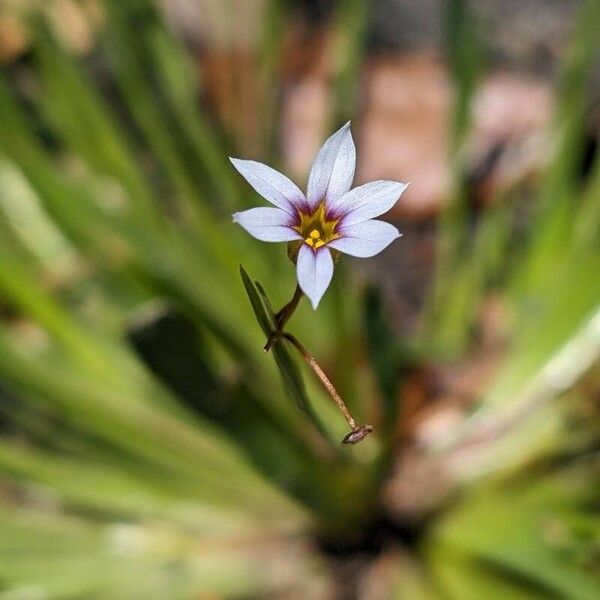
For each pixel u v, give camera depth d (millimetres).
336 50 189
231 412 150
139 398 173
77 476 170
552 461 172
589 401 174
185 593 171
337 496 164
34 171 167
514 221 206
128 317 155
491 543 159
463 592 162
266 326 110
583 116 176
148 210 175
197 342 142
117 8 172
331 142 102
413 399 187
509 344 189
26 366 164
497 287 197
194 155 176
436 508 175
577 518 157
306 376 157
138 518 175
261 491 174
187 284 164
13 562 166
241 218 100
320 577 175
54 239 182
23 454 168
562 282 172
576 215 182
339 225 102
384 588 173
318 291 98
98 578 169
